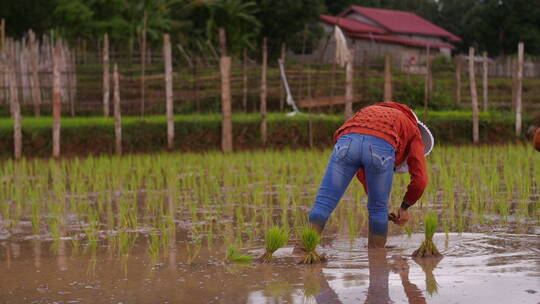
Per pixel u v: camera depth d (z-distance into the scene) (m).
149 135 16.59
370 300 3.84
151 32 30.36
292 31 39.88
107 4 30.86
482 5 63.59
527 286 4.04
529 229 6.32
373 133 5.16
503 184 9.52
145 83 21.25
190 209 7.84
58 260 5.23
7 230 6.70
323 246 5.63
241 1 36.84
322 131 17.59
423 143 5.68
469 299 3.79
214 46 34.69
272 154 14.38
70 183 10.62
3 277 4.64
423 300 3.81
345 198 8.47
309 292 4.05
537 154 13.45
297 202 8.30
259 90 20.98
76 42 30.14
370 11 52.16
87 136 16.20
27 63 19.94
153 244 5.69
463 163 12.23
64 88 20.52
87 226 6.89
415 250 5.34
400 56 46.91
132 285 4.33
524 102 22.70
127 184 9.43
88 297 4.05
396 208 7.71
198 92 20.98
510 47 60.25
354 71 23.39
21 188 10.10
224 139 16.31
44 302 3.96
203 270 4.75
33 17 32.34
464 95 24.42
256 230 6.49
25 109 19.81
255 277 4.50
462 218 6.97
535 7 57.78
